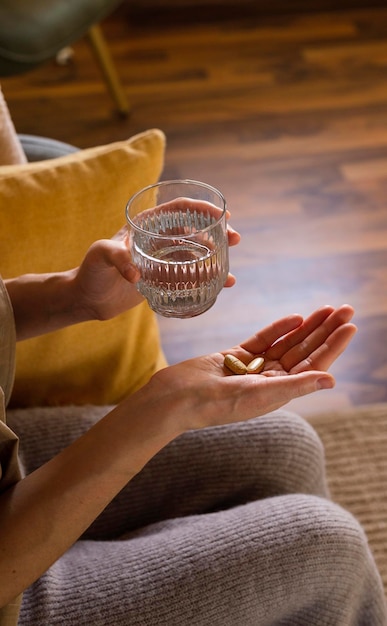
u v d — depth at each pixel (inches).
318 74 123.0
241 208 100.3
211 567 44.2
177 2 134.5
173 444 50.3
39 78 123.3
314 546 45.2
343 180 104.3
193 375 41.0
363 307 87.4
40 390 56.3
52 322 49.1
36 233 52.9
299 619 47.4
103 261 45.4
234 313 87.0
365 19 134.4
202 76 123.0
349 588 46.8
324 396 79.0
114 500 50.1
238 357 43.8
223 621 44.1
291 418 52.1
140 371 59.9
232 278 45.9
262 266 92.4
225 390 39.6
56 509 39.1
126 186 54.4
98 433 39.9
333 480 72.1
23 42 87.0
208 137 111.8
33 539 38.9
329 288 89.6
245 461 50.4
